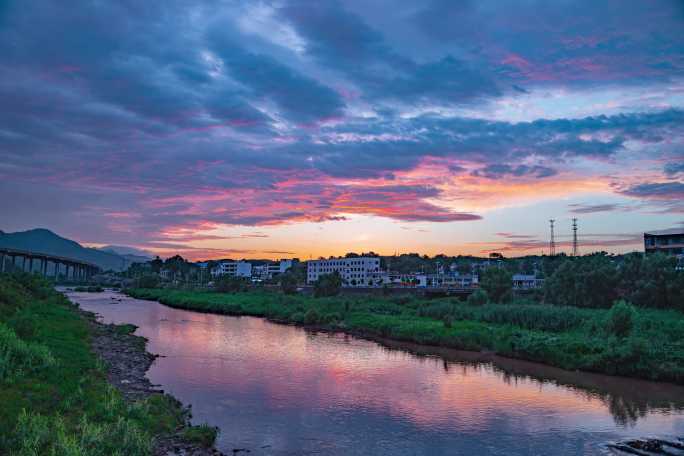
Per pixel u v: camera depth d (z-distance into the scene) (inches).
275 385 1456.7
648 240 4101.9
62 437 743.1
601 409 1296.8
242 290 5792.3
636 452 981.8
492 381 1598.2
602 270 3142.2
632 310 2005.4
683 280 2770.7
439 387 1501.0
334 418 1160.8
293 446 975.0
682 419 1221.7
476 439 1049.5
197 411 1170.0
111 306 4397.1
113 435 821.9
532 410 1275.8
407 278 6727.4
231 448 948.6
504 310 2709.2
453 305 3243.1
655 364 1659.7
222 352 1998.0
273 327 2952.8
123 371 1482.5
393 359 1959.9
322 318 3088.1
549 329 2397.9
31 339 1432.1
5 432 732.0
